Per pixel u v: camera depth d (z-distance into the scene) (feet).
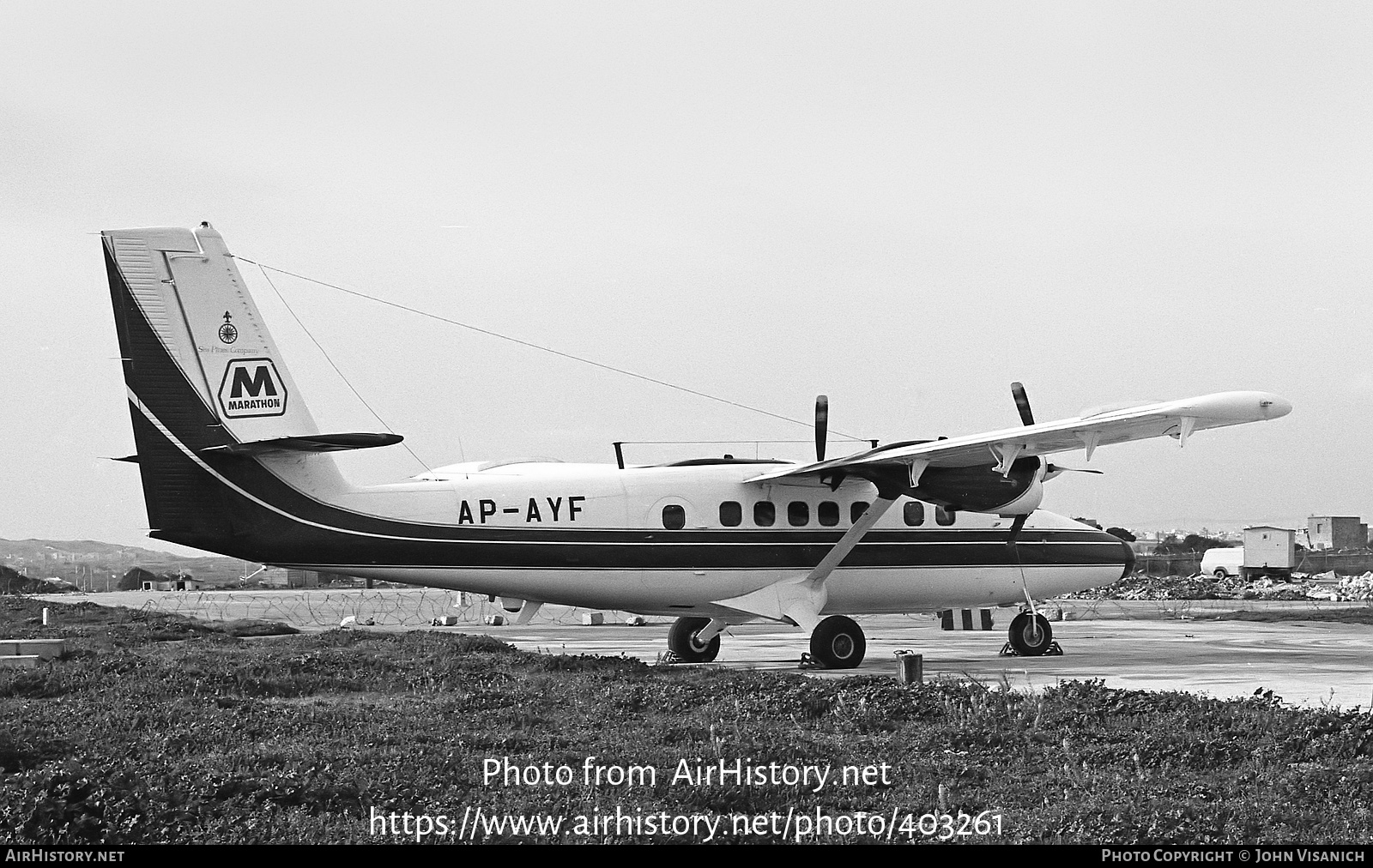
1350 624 155.12
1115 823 36.40
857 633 87.97
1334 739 47.39
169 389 77.15
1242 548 289.74
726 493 88.22
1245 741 48.29
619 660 77.46
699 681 68.80
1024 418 86.58
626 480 86.53
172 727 50.49
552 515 83.92
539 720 54.19
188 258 78.07
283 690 63.98
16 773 39.42
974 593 95.81
